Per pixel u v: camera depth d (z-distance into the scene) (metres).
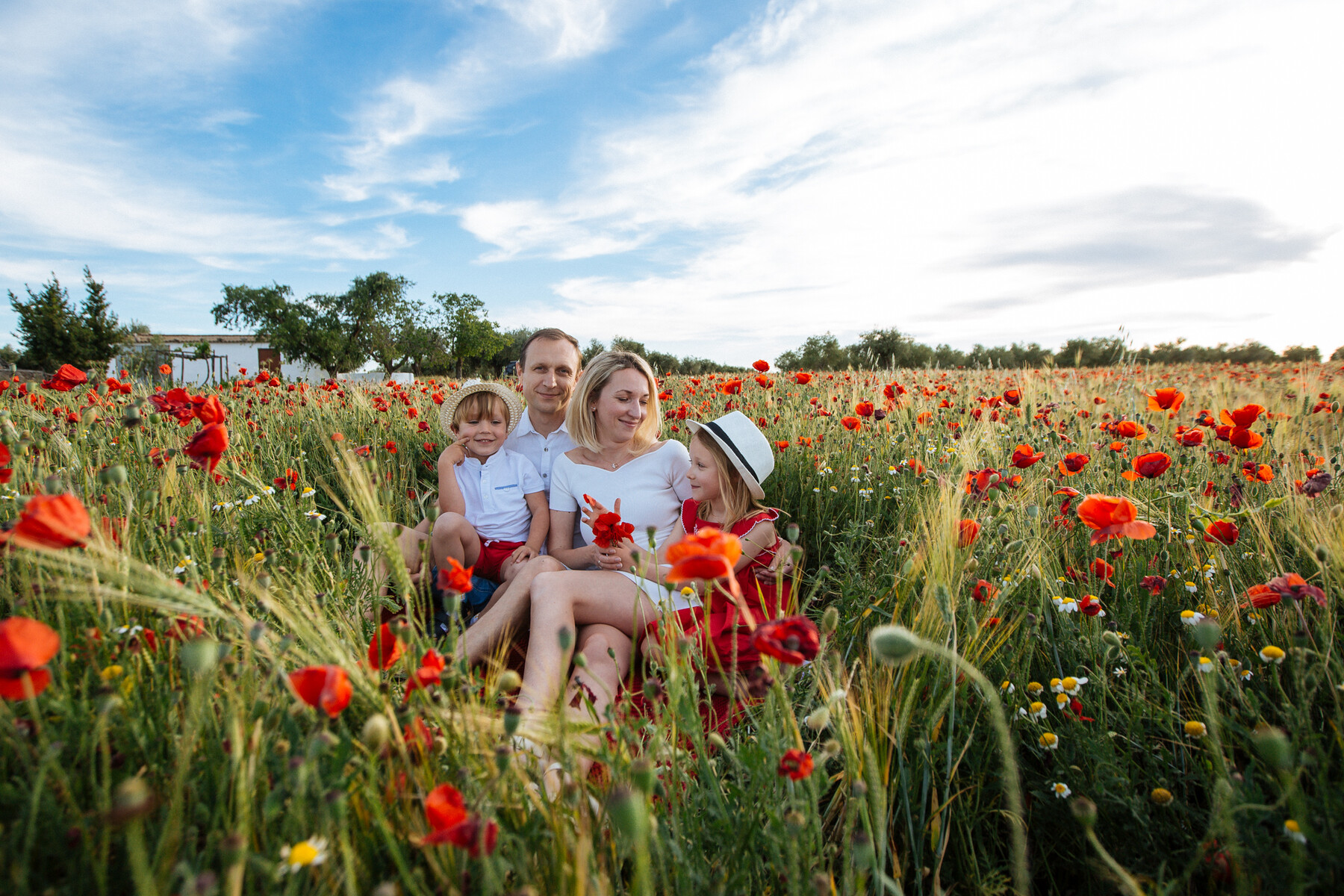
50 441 2.40
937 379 7.78
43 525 0.98
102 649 1.27
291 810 0.87
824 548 3.07
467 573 1.25
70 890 0.85
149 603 1.06
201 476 2.40
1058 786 1.28
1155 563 2.06
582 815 1.04
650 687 1.20
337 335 49.72
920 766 1.38
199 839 1.00
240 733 0.88
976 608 1.72
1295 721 1.19
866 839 0.85
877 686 1.42
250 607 1.60
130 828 0.67
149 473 2.37
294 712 1.09
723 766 1.36
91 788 1.01
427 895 0.87
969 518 2.05
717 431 2.50
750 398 5.52
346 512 1.70
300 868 0.85
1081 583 1.99
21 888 0.78
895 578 1.85
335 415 5.13
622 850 1.02
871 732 1.30
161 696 1.17
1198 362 16.00
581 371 3.53
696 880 0.99
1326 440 3.45
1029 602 1.81
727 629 2.00
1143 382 5.84
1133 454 3.30
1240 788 1.08
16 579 1.45
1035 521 2.13
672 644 1.36
